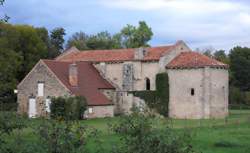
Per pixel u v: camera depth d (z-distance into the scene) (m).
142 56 78.31
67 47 135.38
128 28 132.12
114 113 77.62
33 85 73.19
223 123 58.12
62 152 16.22
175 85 75.62
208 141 39.41
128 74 78.19
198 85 73.88
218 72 75.19
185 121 64.44
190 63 74.69
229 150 35.81
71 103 63.94
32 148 16.47
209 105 73.62
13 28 94.00
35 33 99.19
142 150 17.25
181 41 79.62
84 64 79.62
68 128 16.59
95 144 30.62
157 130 17.89
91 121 63.28
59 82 70.56
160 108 75.31
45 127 16.55
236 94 113.94
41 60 72.81
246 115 77.69
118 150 17.69
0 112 18.17
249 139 41.44
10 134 17.94
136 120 17.80
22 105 74.06
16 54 87.31
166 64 76.75
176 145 17.25
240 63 135.62
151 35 131.12
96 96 72.25
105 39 140.50
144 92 76.25
